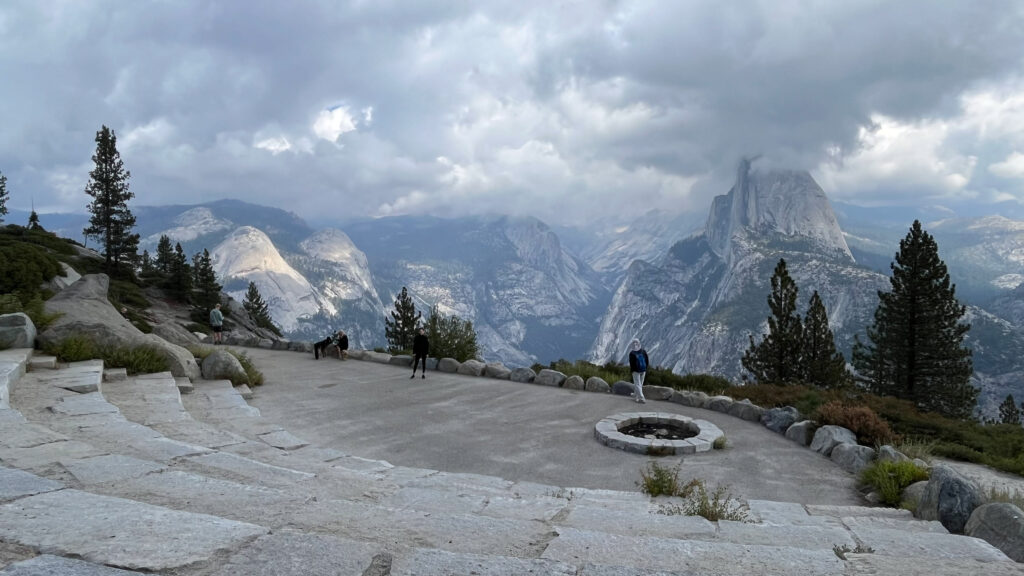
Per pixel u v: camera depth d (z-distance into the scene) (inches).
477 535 147.4
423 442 437.1
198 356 684.1
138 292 2202.3
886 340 1289.4
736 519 243.4
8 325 499.2
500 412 561.9
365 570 105.7
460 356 967.0
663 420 535.8
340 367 850.8
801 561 133.4
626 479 367.9
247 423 410.0
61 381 414.0
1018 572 127.9
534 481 354.9
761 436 503.8
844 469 402.3
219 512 151.2
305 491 211.0
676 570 125.0
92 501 139.7
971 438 522.6
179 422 351.9
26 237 2201.0
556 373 742.5
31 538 111.5
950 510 244.7
